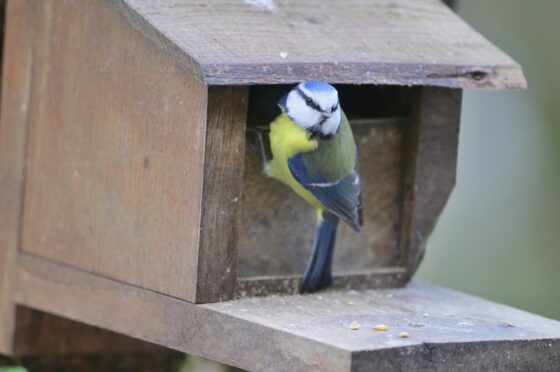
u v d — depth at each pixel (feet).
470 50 26.25
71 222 26.32
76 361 30.91
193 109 23.30
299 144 25.29
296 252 26.21
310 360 20.49
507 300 39.60
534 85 41.68
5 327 28.32
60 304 26.68
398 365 20.21
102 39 25.25
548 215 40.83
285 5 25.48
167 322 24.00
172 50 22.94
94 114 25.58
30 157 27.43
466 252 40.27
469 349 21.02
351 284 26.48
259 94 26.78
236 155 23.57
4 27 29.58
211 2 24.62
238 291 24.47
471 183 41.19
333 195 25.58
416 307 24.61
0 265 28.37
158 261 24.22
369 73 24.16
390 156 27.32
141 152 24.52
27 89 27.45
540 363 21.83
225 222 23.62
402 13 26.84
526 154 41.39
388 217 27.45
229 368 32.91
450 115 27.27
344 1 26.50
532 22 41.83
